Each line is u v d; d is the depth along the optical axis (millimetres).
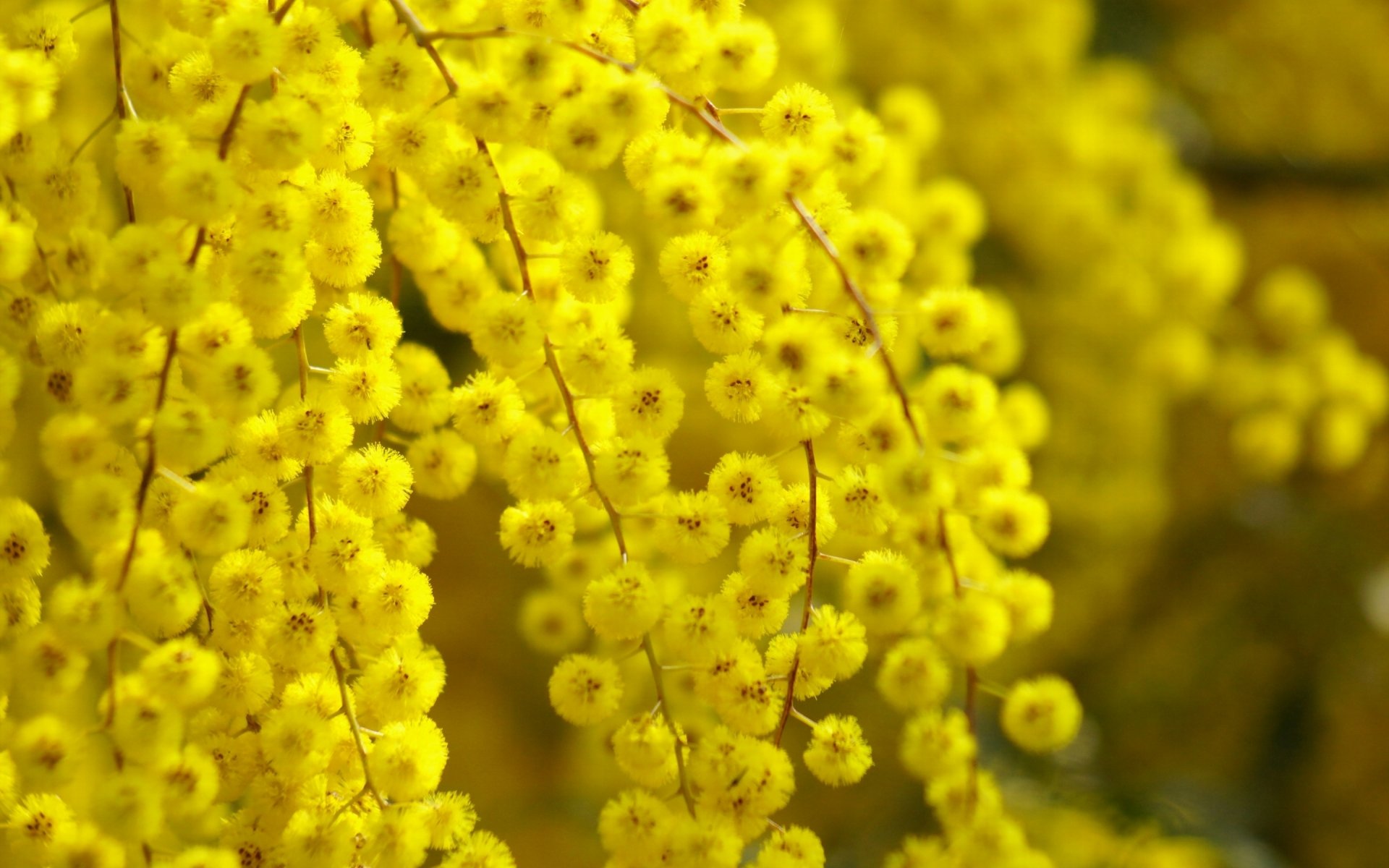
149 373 475
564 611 516
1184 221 770
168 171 471
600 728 558
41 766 475
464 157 477
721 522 479
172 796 471
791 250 481
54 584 573
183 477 482
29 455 563
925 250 593
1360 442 816
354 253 479
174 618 473
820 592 701
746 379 478
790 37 598
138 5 519
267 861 479
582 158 473
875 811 801
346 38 515
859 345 485
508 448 480
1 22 533
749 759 476
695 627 477
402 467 480
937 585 495
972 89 767
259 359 471
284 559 479
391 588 477
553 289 496
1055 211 777
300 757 475
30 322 484
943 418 481
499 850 477
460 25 486
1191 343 799
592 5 480
